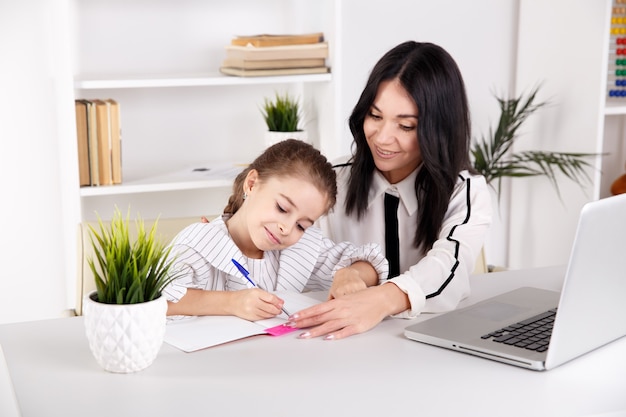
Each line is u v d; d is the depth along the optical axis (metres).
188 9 2.80
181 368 1.22
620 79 3.30
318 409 1.08
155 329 1.21
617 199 1.24
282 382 1.17
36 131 2.70
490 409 1.08
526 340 1.31
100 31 2.72
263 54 2.59
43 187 2.74
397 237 1.88
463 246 1.64
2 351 1.29
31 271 2.79
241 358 1.26
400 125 1.71
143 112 2.83
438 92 1.69
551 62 3.13
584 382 1.18
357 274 1.56
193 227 1.59
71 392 1.13
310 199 1.51
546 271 1.82
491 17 3.23
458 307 1.55
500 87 3.30
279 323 1.42
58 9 2.35
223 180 2.63
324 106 2.77
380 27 3.08
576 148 3.07
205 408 1.08
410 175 1.86
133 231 1.89
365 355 1.28
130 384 1.16
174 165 2.89
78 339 1.35
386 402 1.10
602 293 1.27
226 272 1.56
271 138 2.70
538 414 1.07
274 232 1.52
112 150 2.52
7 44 2.62
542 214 3.29
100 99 2.73
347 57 3.05
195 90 2.87
